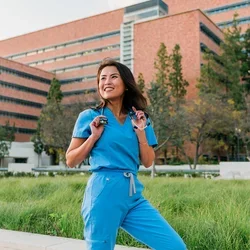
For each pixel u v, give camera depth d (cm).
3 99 7300
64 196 718
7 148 4950
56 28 8788
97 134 197
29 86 7844
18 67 7638
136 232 196
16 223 536
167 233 188
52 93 5547
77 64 8319
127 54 6744
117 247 389
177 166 4041
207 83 4522
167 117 3152
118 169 196
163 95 3186
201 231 409
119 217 193
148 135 216
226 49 4903
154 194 733
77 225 488
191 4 7256
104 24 8075
